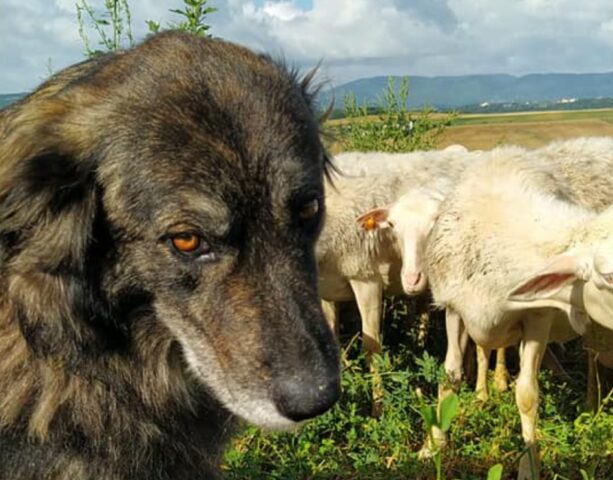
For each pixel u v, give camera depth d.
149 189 0.61
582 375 1.49
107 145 0.62
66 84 0.68
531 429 1.12
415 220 1.33
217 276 0.62
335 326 1.60
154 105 0.62
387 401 1.22
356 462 1.06
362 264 1.49
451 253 1.18
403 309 1.67
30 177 0.61
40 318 0.62
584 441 1.11
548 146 1.49
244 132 0.62
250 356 0.61
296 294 0.62
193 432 0.73
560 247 1.08
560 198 1.22
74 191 0.62
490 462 1.10
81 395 0.65
